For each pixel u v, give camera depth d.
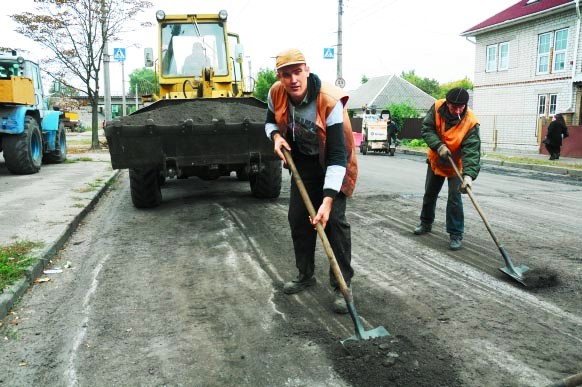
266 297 3.78
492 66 23.92
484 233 5.60
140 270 4.48
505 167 14.41
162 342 3.07
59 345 3.04
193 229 5.97
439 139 4.88
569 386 2.22
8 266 4.18
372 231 5.74
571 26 19.23
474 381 2.55
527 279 3.91
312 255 3.86
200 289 3.97
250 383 2.59
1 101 10.03
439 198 7.82
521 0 25.03
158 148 6.38
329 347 2.95
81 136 35.47
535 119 21.30
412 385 2.52
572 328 3.18
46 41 17.48
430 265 4.48
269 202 7.61
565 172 12.72
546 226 5.94
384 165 14.27
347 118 3.37
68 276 4.33
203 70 7.92
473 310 3.47
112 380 2.65
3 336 3.17
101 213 7.06
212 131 6.41
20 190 8.51
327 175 3.21
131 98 65.56
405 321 3.30
